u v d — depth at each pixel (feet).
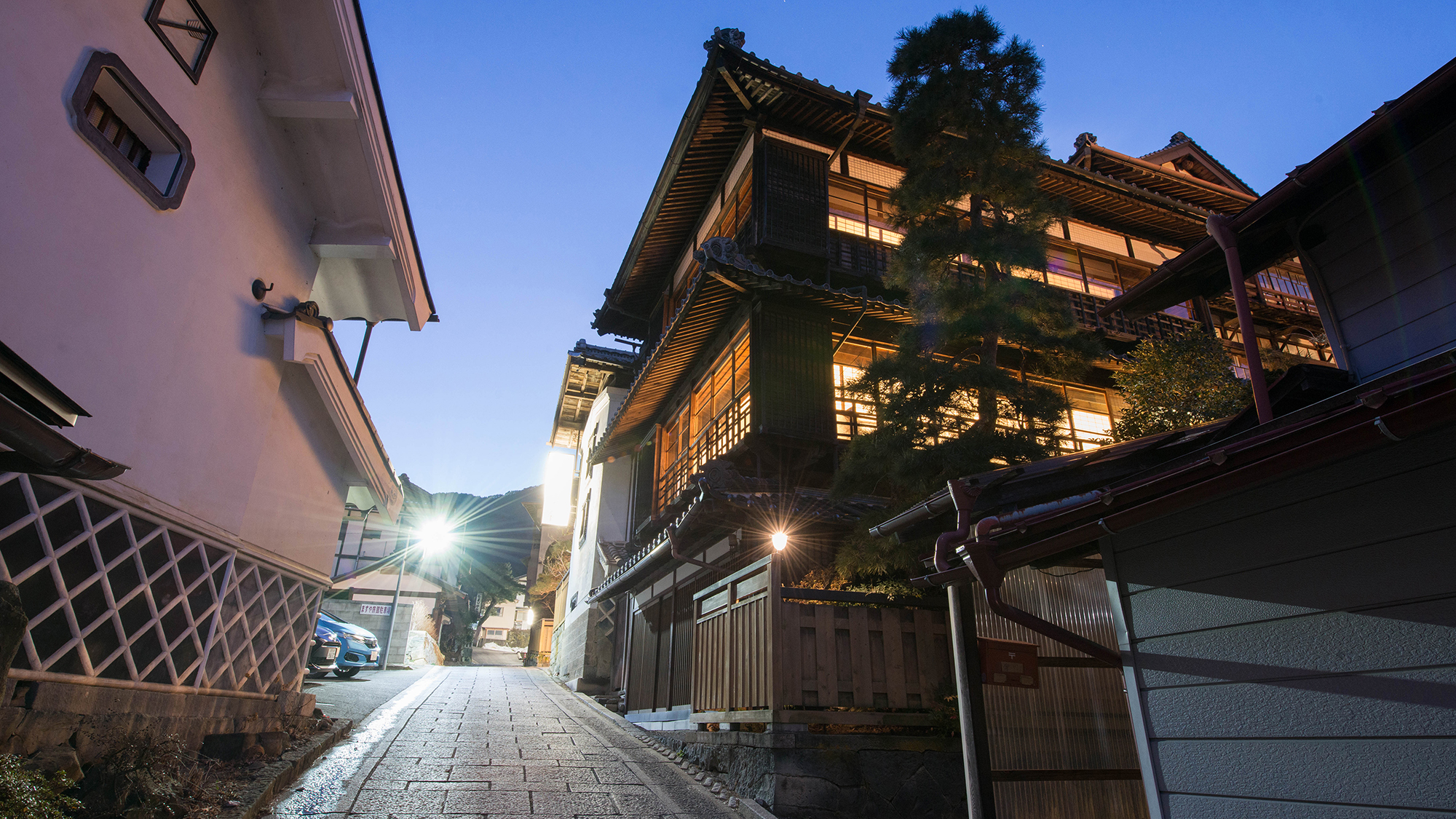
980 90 28.86
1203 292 26.27
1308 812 11.55
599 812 20.08
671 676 39.45
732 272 39.52
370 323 29.94
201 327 17.43
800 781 21.72
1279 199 20.06
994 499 16.55
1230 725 12.97
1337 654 11.62
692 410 55.57
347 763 23.18
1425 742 10.36
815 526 32.50
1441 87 16.93
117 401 14.43
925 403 25.35
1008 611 14.53
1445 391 9.49
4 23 11.65
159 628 16.57
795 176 49.52
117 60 14.07
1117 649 16.24
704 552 38.88
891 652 24.43
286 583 24.53
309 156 22.34
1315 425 10.64
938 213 30.07
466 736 30.48
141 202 15.02
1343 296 20.77
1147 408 34.55
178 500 16.88
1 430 9.23
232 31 18.35
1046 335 27.09
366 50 20.40
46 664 13.10
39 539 12.89
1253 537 13.25
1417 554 10.96
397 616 81.10
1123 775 18.52
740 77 47.88
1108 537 16.22
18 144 11.91
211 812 15.35
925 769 22.86
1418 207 19.12
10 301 11.81
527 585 136.67
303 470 25.14
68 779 12.35
